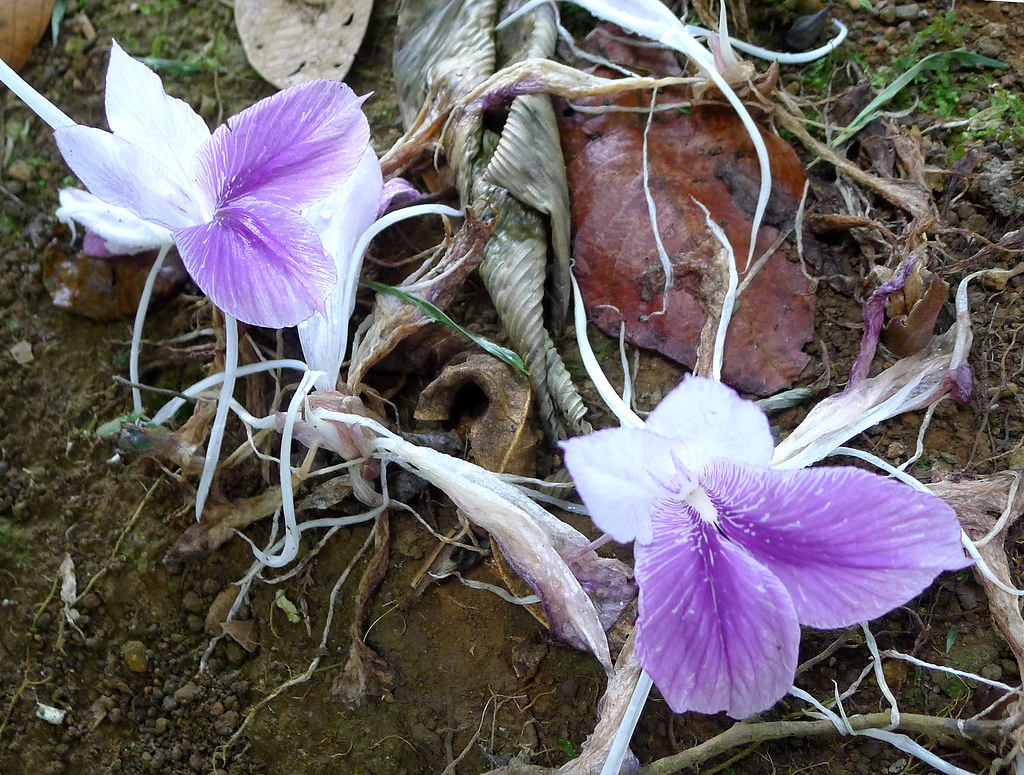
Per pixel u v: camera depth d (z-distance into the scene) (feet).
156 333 1.08
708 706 0.78
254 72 1.15
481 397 1.00
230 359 0.92
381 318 0.98
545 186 0.99
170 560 1.00
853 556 0.79
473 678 0.95
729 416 0.77
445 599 0.97
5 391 1.07
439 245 1.02
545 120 1.00
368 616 0.97
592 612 0.88
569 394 0.97
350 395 0.95
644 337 1.00
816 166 1.05
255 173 0.85
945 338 0.95
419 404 0.97
